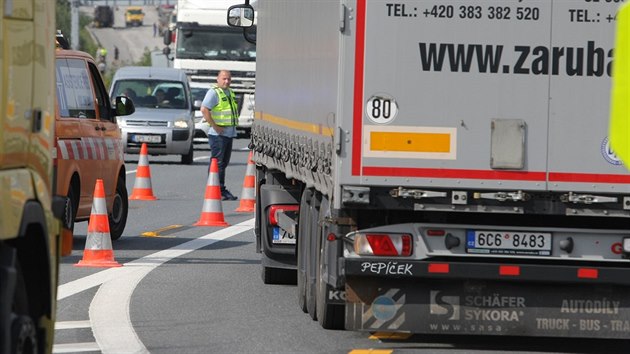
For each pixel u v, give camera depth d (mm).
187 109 101812
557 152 26219
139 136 98062
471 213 27203
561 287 27219
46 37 20141
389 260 26891
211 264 42719
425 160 26141
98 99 47938
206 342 28625
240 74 129250
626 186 26266
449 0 26016
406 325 27219
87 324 30781
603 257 27016
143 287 37062
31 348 19109
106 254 41594
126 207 50500
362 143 26094
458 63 26047
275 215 36719
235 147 127750
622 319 27219
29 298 20172
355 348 28141
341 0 25969
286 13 35188
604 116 26203
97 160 46594
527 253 26969
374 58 25984
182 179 84312
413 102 26047
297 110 32375
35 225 19438
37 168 19672
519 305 27250
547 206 26375
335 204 26203
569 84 26156
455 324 27266
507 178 26203
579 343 29672
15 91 18578
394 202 26250
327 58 27609
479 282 27250
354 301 27156
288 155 33906
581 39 26141
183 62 127750
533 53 26109
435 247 27016
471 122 26109
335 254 27078
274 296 35906
